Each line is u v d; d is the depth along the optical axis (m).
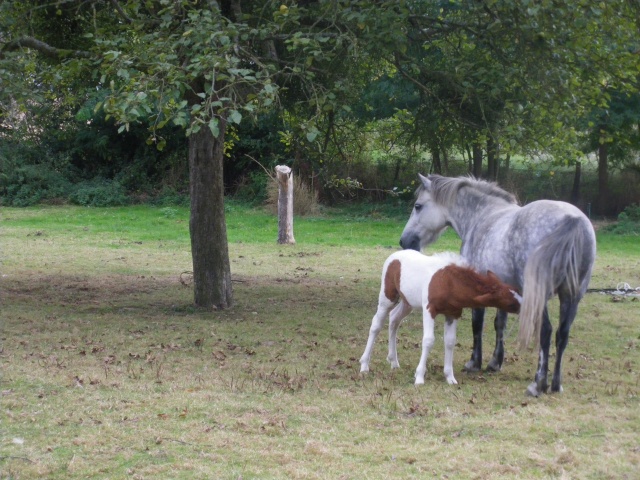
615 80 9.50
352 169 25.48
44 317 9.95
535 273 6.10
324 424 5.86
